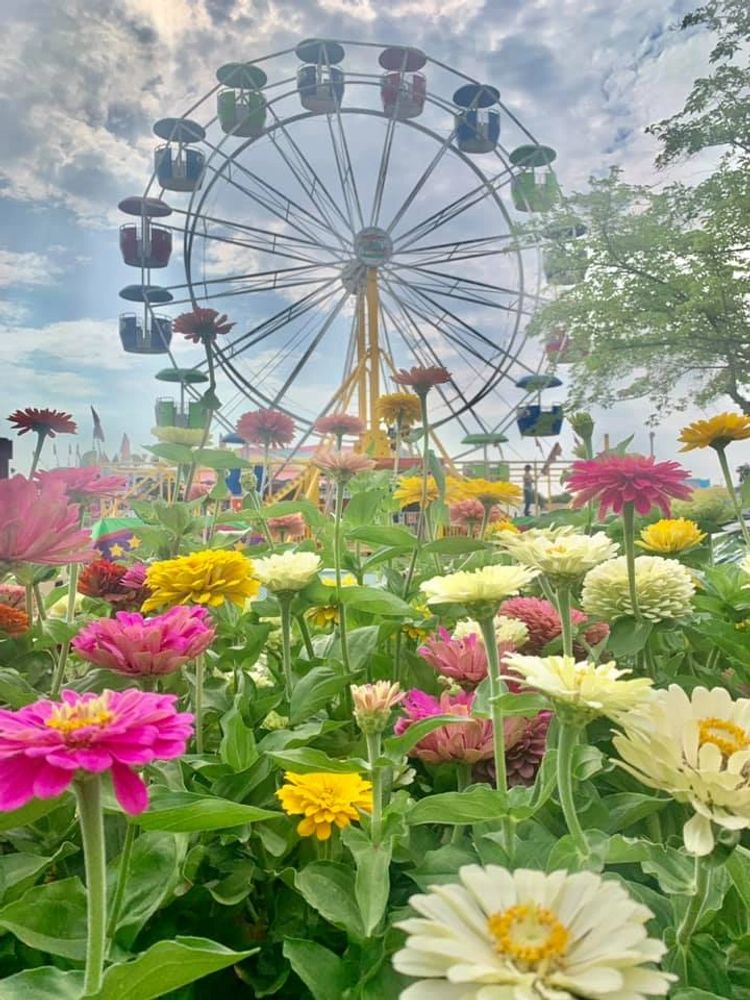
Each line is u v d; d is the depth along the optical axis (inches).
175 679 53.8
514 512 107.8
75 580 55.1
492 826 37.3
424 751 40.9
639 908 20.0
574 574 40.1
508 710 34.9
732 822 24.4
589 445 78.0
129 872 34.7
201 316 84.8
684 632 60.4
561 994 17.5
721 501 77.6
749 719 29.4
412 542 65.8
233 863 39.3
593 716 28.4
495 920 19.4
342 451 65.4
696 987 28.6
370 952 30.8
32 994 26.6
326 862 35.0
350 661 57.2
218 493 85.8
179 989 32.9
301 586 53.4
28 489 36.8
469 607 36.2
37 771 21.9
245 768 40.8
